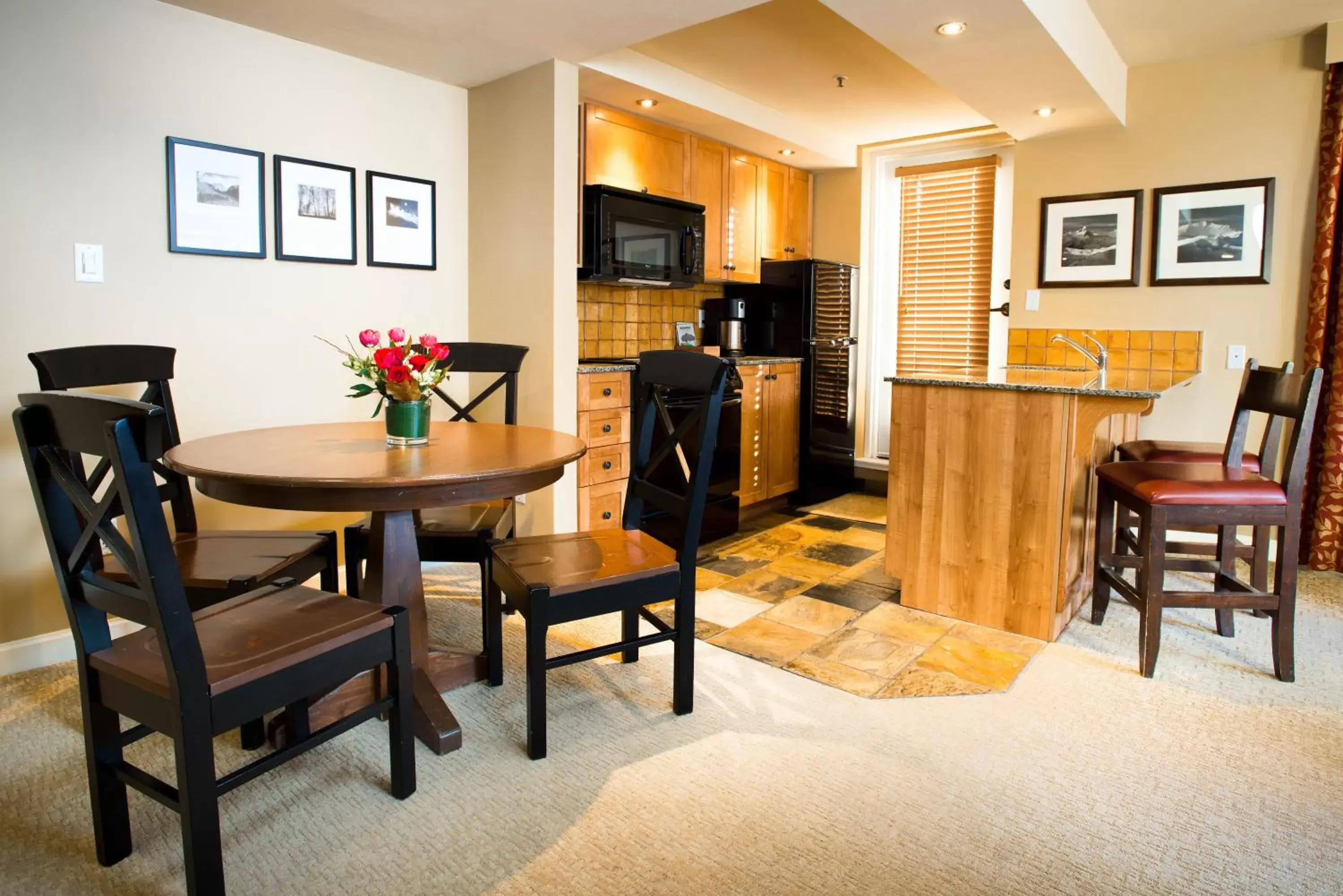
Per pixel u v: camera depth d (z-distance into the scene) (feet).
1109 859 5.12
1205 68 12.18
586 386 11.08
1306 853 5.18
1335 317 11.37
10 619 7.72
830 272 16.29
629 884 4.85
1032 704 7.25
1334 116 11.14
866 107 14.42
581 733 6.67
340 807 5.60
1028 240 14.12
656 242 12.92
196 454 6.17
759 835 5.33
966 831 5.40
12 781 5.89
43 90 7.52
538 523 11.07
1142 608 7.93
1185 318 12.69
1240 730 6.81
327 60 9.63
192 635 4.21
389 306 10.55
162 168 8.35
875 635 8.94
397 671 5.48
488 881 4.87
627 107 12.60
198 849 4.35
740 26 10.70
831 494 17.02
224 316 8.98
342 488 5.41
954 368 16.80
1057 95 11.18
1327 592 10.59
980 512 9.13
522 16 8.55
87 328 7.95
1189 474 8.50
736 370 13.73
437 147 10.91
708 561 12.05
